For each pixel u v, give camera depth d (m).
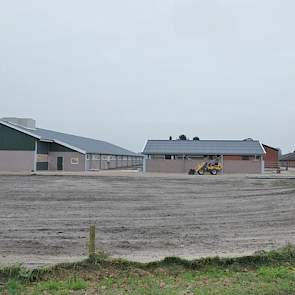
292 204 19.55
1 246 10.46
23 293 6.40
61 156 55.41
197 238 11.76
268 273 7.53
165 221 14.59
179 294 6.32
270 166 75.75
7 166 51.91
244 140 59.56
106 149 69.88
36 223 13.88
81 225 13.61
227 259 8.43
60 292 6.44
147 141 59.00
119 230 12.83
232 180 36.50
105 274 7.52
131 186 28.95
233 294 6.31
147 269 7.92
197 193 24.62
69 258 9.24
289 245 9.73
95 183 31.19
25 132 51.62
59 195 22.42
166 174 47.69
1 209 17.05
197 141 58.81
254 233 12.55
